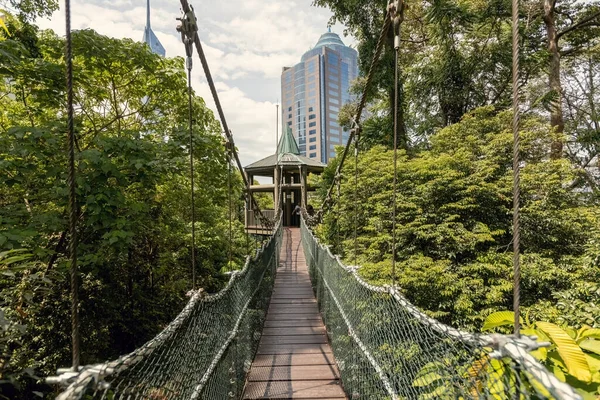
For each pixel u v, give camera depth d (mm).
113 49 4402
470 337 909
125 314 6301
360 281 2281
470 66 9617
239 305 2730
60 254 4258
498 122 7730
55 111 4973
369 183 7535
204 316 1734
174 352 1301
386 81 9281
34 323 4070
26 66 3902
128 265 6133
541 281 5324
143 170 4000
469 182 6488
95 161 3428
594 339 1469
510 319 1581
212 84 2662
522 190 6582
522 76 9875
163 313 6715
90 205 3471
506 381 822
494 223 6438
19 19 4965
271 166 15883
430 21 8617
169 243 6668
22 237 2982
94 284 5312
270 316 4797
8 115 4539
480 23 9219
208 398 1726
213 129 6102
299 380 2951
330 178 12836
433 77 10219
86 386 741
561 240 6332
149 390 1063
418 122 11531
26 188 3748
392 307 1662
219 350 2010
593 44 11508
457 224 6098
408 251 6160
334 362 3299
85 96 5199
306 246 8867
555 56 9461
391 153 7848
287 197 18016
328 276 3969
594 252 5133
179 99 5414
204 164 5273
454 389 1032
